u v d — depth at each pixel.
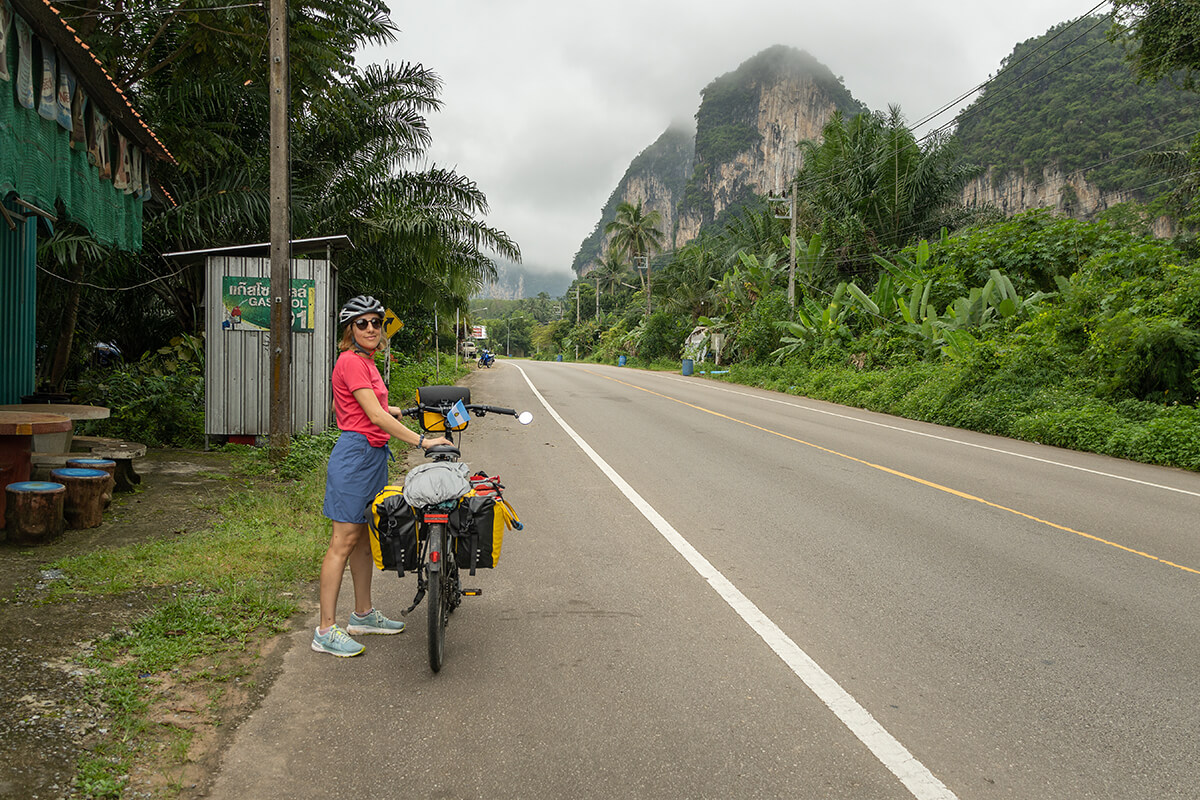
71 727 3.03
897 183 33.00
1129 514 7.86
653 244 70.44
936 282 23.66
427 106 16.98
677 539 6.41
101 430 10.34
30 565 4.89
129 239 7.91
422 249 16.23
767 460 10.77
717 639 4.29
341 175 16.25
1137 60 23.75
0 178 5.24
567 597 4.94
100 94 6.64
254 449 9.96
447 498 3.78
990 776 2.96
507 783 2.83
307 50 11.52
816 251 32.34
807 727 3.31
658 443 12.27
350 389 3.85
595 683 3.70
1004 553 6.23
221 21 10.80
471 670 3.81
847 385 21.73
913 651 4.19
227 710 3.32
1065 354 16.38
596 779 2.87
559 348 100.06
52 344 12.71
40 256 10.52
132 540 5.62
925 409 17.25
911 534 6.79
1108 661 4.11
